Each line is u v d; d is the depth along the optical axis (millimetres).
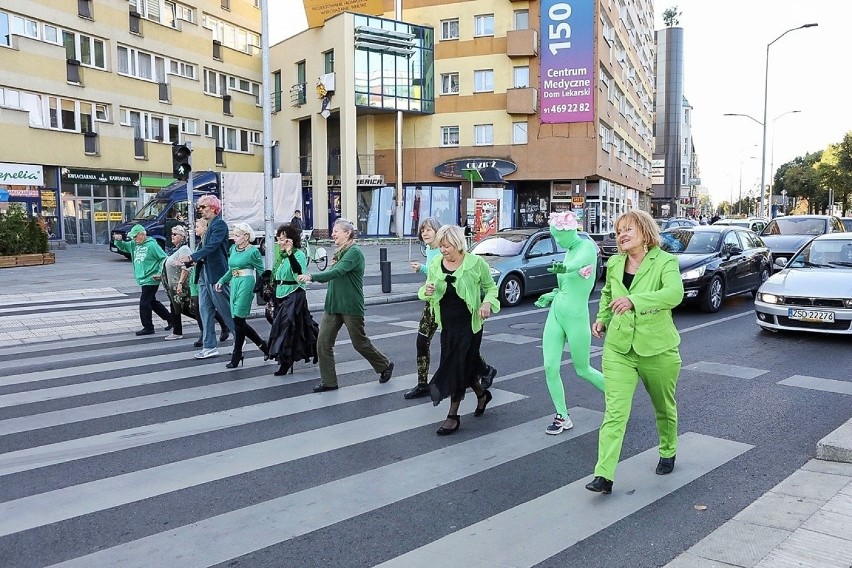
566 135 35812
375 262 24734
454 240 5496
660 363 4398
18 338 10758
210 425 6012
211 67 40062
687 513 4152
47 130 29719
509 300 14156
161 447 5445
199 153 39250
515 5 36125
